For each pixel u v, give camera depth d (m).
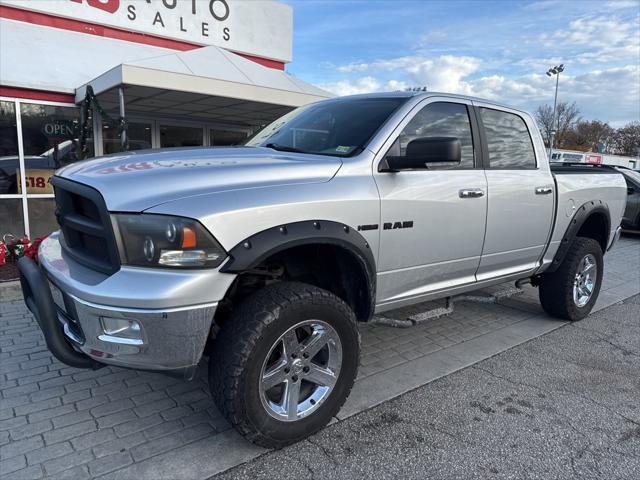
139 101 8.40
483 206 3.65
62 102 8.47
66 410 3.04
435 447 2.75
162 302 2.16
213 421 2.94
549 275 4.82
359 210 2.84
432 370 3.75
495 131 4.00
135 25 10.42
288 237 2.48
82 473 2.43
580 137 67.12
